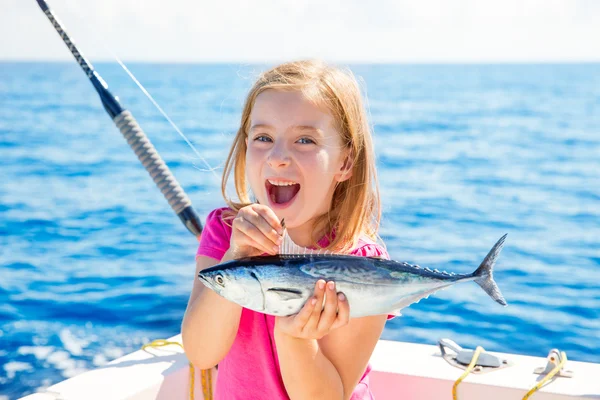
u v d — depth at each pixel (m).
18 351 7.32
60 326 8.20
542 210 13.59
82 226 13.00
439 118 28.45
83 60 2.95
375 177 2.19
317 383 1.74
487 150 20.78
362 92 2.28
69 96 37.78
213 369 2.52
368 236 2.20
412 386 2.46
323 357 1.79
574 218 12.95
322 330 1.52
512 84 48.59
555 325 7.80
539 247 11.10
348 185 2.06
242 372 2.04
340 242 2.04
